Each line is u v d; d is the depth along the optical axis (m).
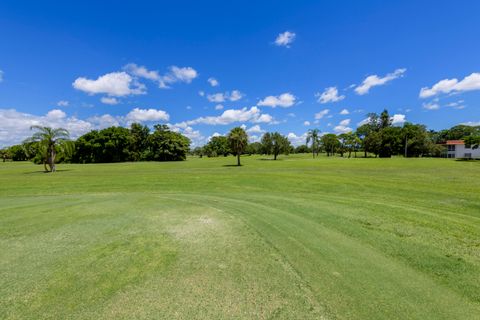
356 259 4.22
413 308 2.93
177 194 11.62
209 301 2.97
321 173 22.97
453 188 13.66
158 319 2.64
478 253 4.57
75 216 6.85
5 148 84.88
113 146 75.81
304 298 3.05
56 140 33.69
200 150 114.31
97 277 3.53
